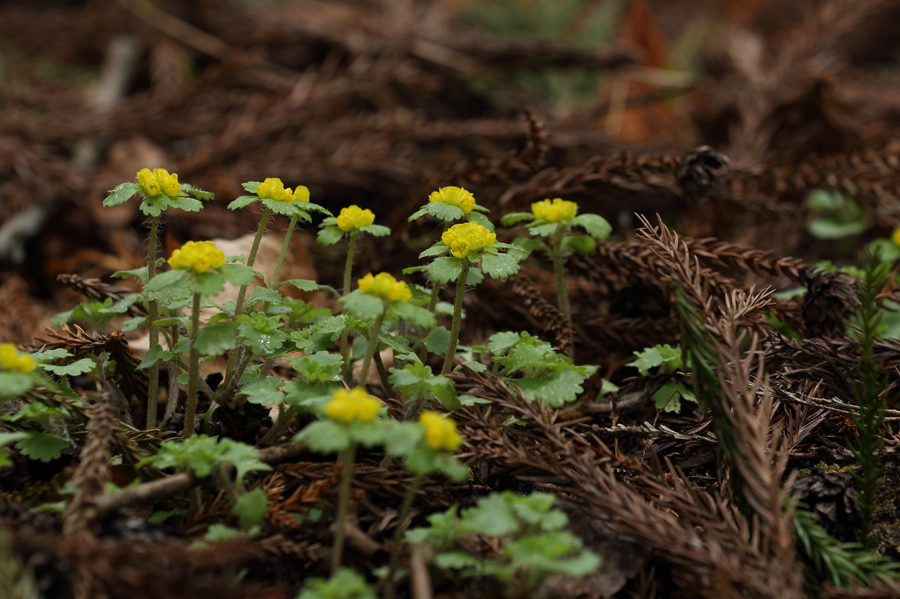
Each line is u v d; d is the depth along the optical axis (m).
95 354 0.68
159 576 0.61
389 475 0.64
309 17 1.20
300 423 0.67
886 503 0.65
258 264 0.74
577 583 0.63
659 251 0.67
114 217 0.86
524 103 1.22
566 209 0.69
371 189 0.95
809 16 1.07
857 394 0.64
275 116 0.88
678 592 0.63
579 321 0.73
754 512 0.63
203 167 0.81
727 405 0.63
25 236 0.82
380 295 0.63
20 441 0.64
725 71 1.25
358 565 0.63
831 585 0.62
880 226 0.77
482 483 0.66
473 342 0.73
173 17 1.20
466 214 0.67
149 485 0.63
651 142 1.03
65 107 1.02
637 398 0.69
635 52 1.12
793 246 0.84
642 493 0.65
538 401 0.65
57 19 1.18
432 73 1.17
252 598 0.61
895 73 1.37
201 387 0.67
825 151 0.93
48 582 0.61
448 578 0.62
